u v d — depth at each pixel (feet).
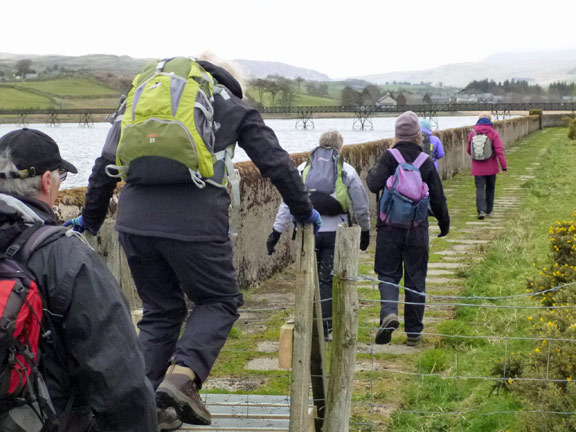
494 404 16.46
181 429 12.64
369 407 16.81
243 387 18.16
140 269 11.33
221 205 10.76
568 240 24.48
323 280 20.95
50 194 7.84
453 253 36.27
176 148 10.07
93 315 7.05
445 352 20.74
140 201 10.76
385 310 20.75
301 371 12.00
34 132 7.76
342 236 12.57
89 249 7.38
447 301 26.50
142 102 10.32
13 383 6.65
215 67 11.16
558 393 14.66
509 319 22.98
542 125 208.23
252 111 10.92
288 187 10.98
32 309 6.80
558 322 17.06
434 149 36.40
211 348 10.75
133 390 7.11
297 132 332.19
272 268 31.53
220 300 11.12
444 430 15.69
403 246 21.13
